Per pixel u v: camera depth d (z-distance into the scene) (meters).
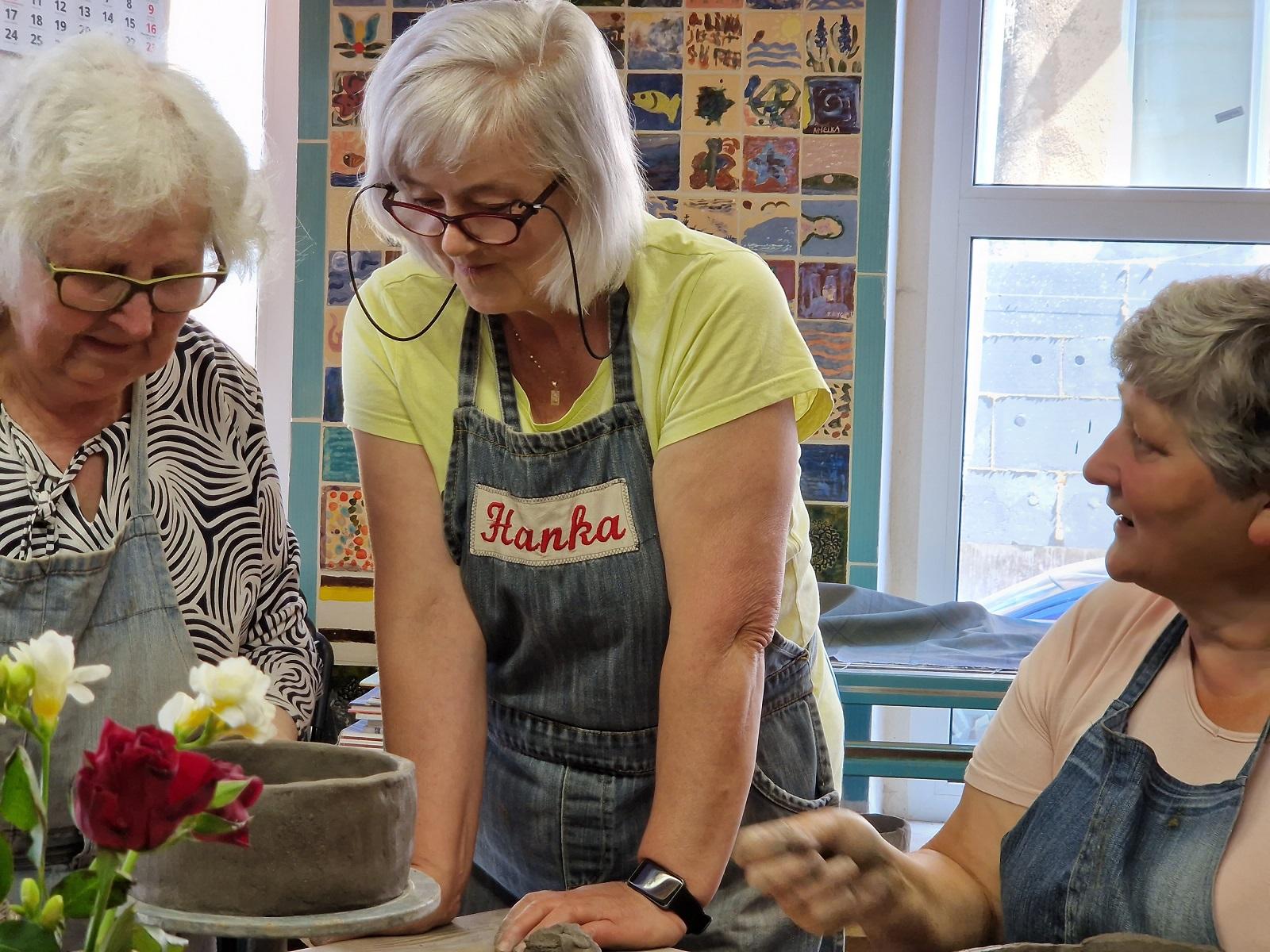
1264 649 1.09
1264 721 1.08
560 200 1.16
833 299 2.59
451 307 1.31
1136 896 1.07
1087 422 2.84
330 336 2.65
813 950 1.36
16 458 1.14
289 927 0.82
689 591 1.21
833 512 2.64
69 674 0.68
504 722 1.36
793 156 2.57
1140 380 1.05
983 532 2.89
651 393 1.25
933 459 2.85
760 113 2.56
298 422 2.67
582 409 1.27
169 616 1.20
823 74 2.55
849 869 1.13
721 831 1.19
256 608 1.31
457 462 1.28
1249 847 1.03
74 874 0.68
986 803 1.26
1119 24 2.76
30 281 1.02
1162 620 1.19
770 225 2.58
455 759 1.26
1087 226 2.78
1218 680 1.11
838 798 1.43
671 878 1.16
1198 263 2.79
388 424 1.30
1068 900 1.10
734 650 1.21
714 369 1.20
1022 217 2.80
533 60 1.12
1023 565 2.88
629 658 1.28
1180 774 1.10
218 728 0.67
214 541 1.26
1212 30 2.74
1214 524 1.03
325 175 2.63
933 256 2.81
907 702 2.13
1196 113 2.76
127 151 0.98
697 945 1.28
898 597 2.53
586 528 1.26
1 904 0.72
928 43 2.77
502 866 1.41
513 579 1.28
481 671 1.31
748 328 1.21
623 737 1.31
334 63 2.61
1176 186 2.77
